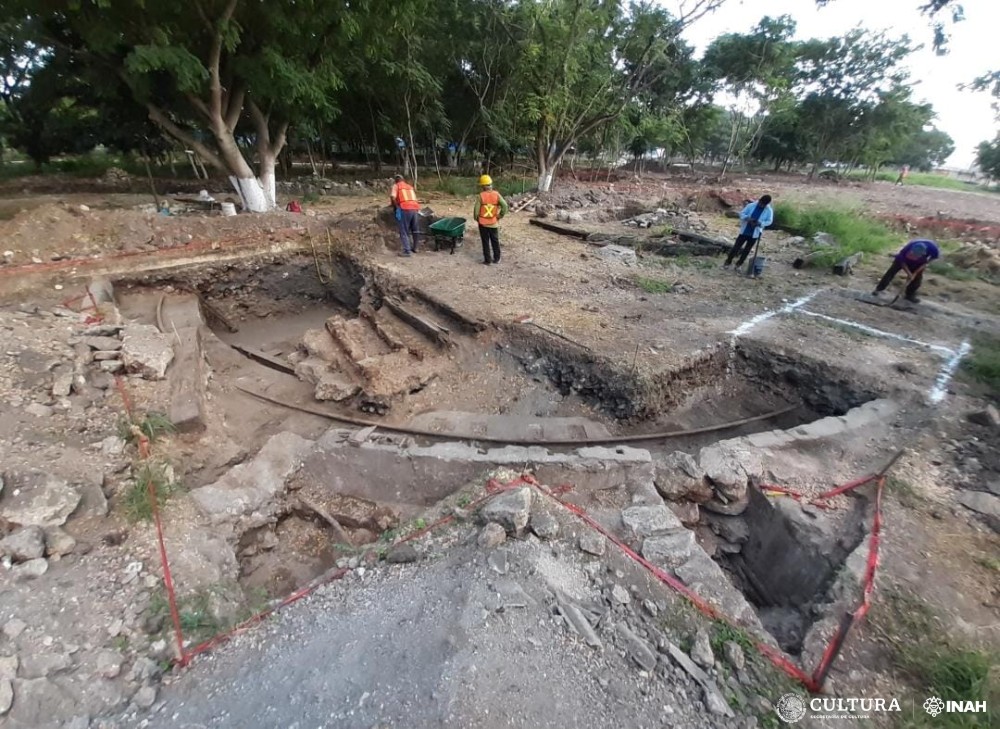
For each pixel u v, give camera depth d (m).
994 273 10.34
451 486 4.82
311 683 2.70
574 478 4.64
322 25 9.98
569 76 17.14
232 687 2.74
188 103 11.41
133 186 16.33
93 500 3.95
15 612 2.98
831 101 33.19
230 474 4.89
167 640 3.04
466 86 22.22
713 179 30.88
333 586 3.47
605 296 8.62
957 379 6.11
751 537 4.62
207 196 12.67
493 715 2.46
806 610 3.61
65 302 7.28
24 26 8.76
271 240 10.21
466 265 10.06
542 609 3.07
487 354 7.10
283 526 4.86
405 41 16.91
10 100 16.81
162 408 5.46
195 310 8.36
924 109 34.12
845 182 34.34
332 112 12.16
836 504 4.35
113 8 8.29
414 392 6.52
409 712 2.46
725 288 9.30
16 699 2.53
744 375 6.90
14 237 8.05
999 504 4.14
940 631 3.14
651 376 6.07
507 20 18.52
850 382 6.12
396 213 10.34
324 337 7.79
